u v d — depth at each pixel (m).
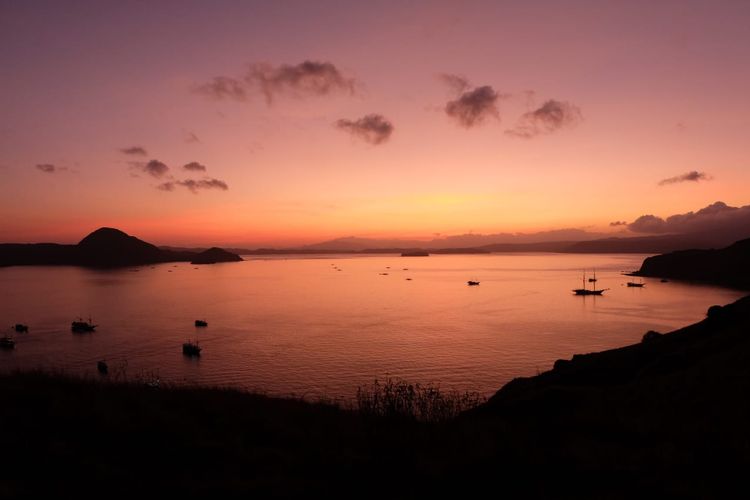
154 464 7.65
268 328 119.12
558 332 110.44
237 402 11.81
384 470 7.74
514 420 14.44
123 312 149.38
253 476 7.46
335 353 90.62
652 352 32.06
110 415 9.34
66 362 86.56
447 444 9.01
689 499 7.21
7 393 10.21
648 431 11.20
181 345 99.69
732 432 10.95
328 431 9.66
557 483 7.61
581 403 16.67
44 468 7.15
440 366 80.38
